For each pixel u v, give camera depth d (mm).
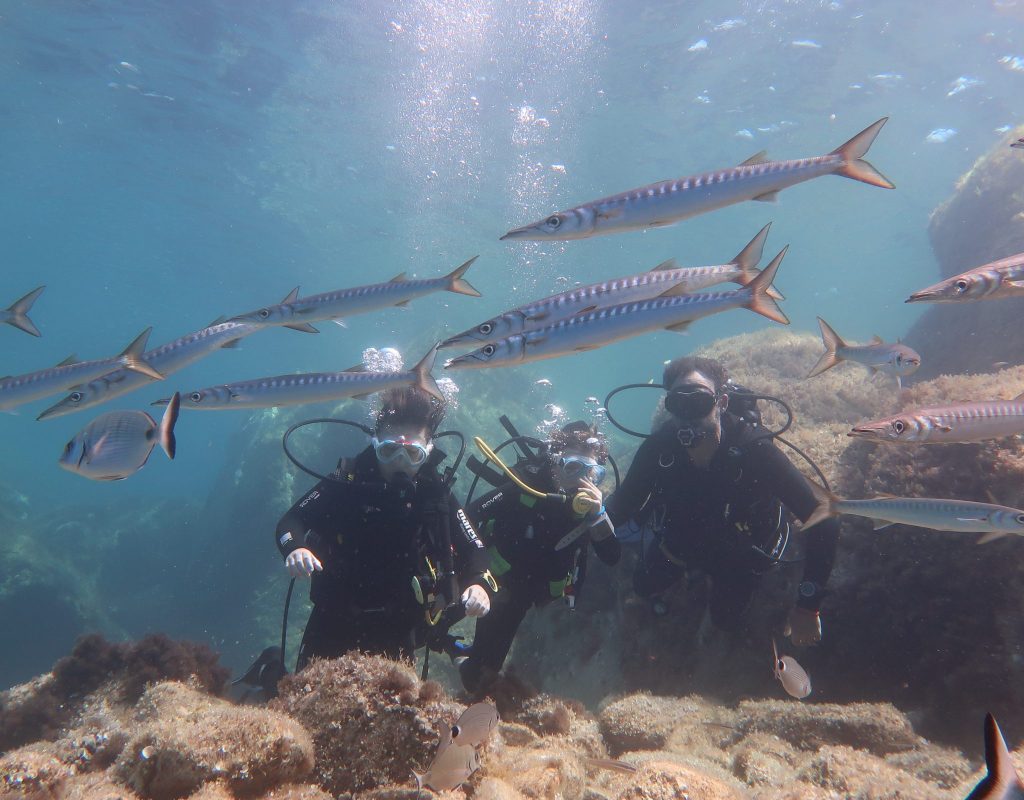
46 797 2043
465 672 5113
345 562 4488
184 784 2074
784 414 8086
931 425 3379
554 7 18469
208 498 20078
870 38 19406
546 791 2555
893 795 2580
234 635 15320
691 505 5410
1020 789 817
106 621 17281
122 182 35750
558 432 5180
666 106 23656
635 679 6199
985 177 11531
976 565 4582
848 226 41031
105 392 4594
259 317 5309
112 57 22938
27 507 22750
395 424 4539
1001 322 10297
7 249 65812
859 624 5199
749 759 3266
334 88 23438
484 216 36000
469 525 4641
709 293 3916
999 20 18344
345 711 2588
